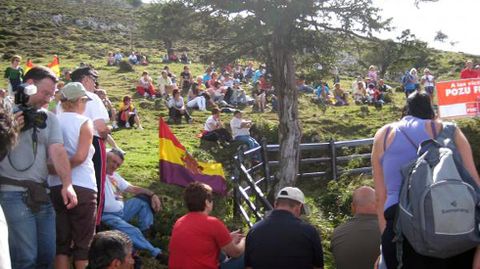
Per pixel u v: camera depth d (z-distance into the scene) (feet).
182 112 68.44
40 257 16.70
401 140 13.28
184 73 90.68
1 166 16.14
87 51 156.76
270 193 46.52
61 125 18.74
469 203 11.53
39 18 213.87
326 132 65.98
